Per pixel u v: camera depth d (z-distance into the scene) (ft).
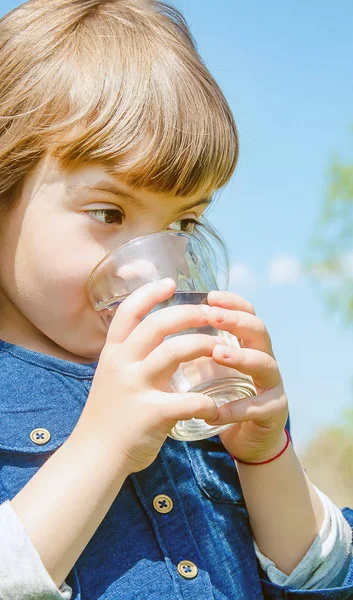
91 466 3.35
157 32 4.55
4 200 4.09
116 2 4.79
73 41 4.31
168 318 3.49
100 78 4.08
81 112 3.96
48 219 3.97
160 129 3.98
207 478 4.26
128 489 3.95
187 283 3.85
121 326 3.54
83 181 3.90
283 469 4.25
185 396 3.38
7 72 4.24
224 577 3.98
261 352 3.69
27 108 4.09
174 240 3.91
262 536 4.25
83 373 4.12
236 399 3.79
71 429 3.90
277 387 3.83
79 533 3.30
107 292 3.82
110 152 3.85
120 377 3.43
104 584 3.64
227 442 4.21
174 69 4.29
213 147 4.19
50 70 4.16
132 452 3.40
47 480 3.35
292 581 4.16
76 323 4.05
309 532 4.26
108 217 4.00
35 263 4.00
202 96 4.31
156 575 3.73
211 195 4.40
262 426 3.98
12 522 3.25
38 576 3.16
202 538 4.03
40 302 4.04
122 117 3.94
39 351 4.20
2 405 3.89
